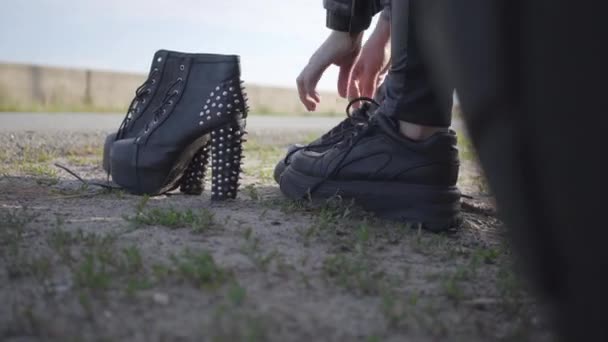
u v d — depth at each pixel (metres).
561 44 0.60
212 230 1.92
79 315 1.19
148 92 2.47
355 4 2.44
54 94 14.61
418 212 2.14
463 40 0.68
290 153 2.76
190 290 1.34
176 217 1.97
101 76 15.38
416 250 1.86
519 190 0.66
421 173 2.15
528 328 1.21
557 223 0.64
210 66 2.32
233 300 1.27
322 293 1.39
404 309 1.28
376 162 2.19
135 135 2.48
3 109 13.08
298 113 16.19
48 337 1.08
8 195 2.47
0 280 1.38
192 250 1.67
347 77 2.82
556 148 0.62
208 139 2.48
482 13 0.66
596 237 0.62
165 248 1.69
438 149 2.13
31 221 1.97
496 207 0.72
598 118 0.59
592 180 0.61
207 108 2.31
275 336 1.13
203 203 2.38
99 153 4.43
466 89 0.68
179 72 2.38
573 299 0.65
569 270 0.65
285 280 1.46
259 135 6.38
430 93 2.07
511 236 0.70
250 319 1.16
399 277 1.56
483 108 0.66
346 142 2.27
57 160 3.93
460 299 1.40
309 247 1.80
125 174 2.45
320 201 2.30
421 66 2.04
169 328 1.14
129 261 1.52
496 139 0.66
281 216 2.19
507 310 1.32
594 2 0.58
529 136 0.63
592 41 0.59
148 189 2.44
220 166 2.37
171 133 2.35
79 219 2.03
